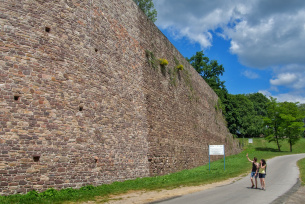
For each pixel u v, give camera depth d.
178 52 28.77
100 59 14.70
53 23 12.09
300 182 15.72
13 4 10.88
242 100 69.12
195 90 33.28
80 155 12.45
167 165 22.05
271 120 53.75
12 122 10.27
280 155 42.47
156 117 21.23
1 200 9.06
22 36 10.96
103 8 15.61
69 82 12.41
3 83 10.27
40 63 11.37
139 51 19.81
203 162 32.34
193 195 11.71
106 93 14.91
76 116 12.53
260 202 9.88
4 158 9.87
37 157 10.73
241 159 36.06
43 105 11.24
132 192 12.43
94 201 10.27
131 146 16.89
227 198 10.80
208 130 36.88
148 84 20.59
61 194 10.54
